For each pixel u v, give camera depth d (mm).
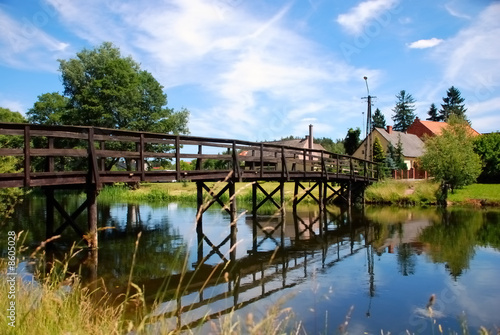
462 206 24094
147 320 5188
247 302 6441
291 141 55375
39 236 12062
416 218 18531
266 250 11273
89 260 9016
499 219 17656
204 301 6449
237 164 13508
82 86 39656
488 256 10227
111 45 42438
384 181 29656
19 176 7398
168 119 40750
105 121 36688
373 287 7492
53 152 8109
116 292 6848
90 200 9109
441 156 26062
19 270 7395
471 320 5891
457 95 78250
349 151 60812
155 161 40906
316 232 14609
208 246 11648
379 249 11344
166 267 8914
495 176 34500
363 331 5359
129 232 13961
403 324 5672
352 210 22641
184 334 4766
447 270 8820
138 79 38812
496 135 35406
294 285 7609
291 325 5414
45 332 3312
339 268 9039
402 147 51250
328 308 6289
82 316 4316
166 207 23766
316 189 30781
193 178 11789
